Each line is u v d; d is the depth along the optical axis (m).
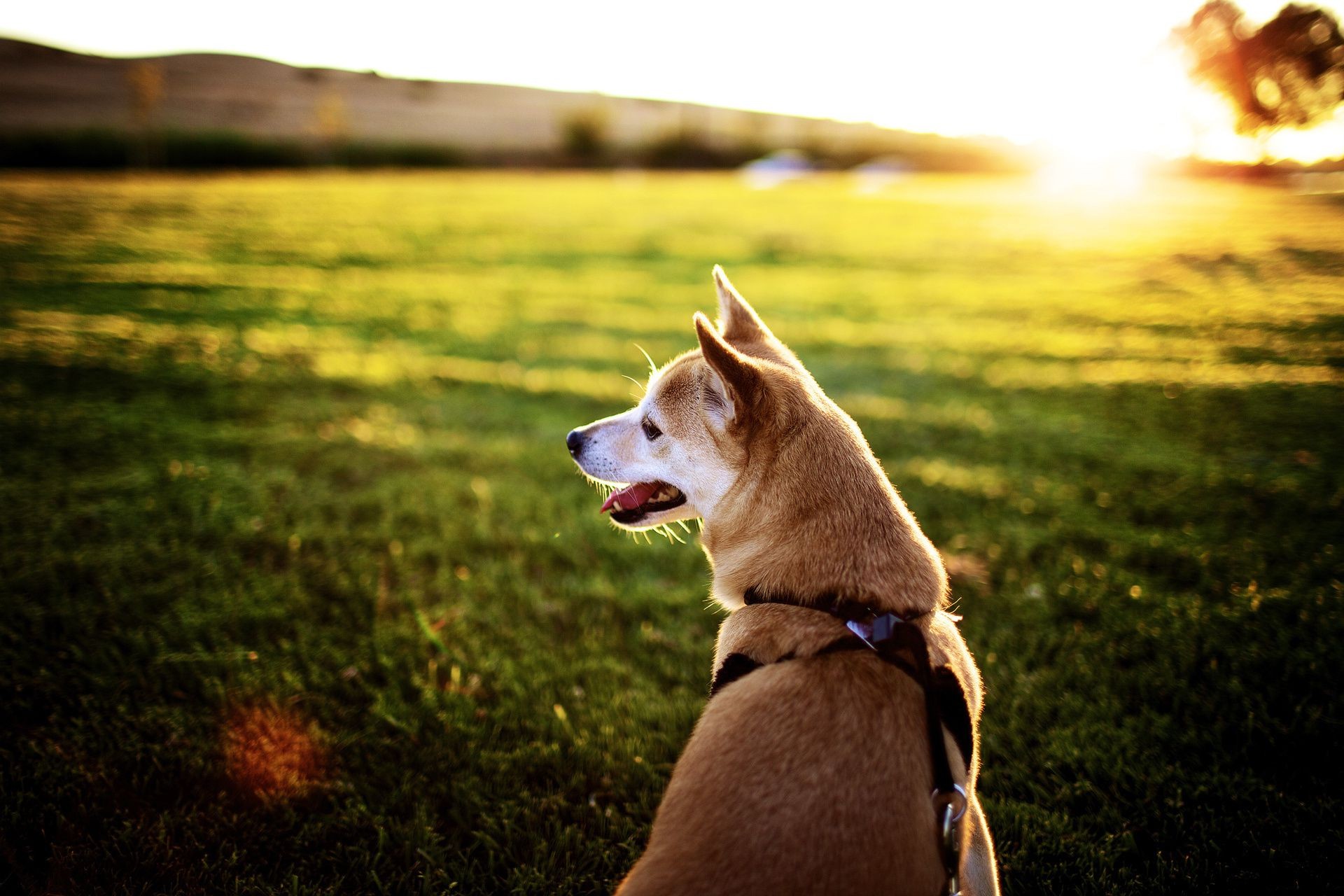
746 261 18.77
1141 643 3.89
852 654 1.99
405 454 6.49
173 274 14.77
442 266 17.25
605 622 4.21
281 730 3.29
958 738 1.89
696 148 65.31
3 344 8.77
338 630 4.00
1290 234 19.42
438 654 3.88
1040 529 5.19
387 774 3.09
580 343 10.71
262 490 5.59
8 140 41.53
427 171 54.16
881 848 1.61
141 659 3.71
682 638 4.04
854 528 2.22
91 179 38.19
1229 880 2.60
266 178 42.19
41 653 3.64
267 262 16.83
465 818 2.92
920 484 5.96
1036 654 3.85
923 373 9.20
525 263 17.98
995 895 2.11
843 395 8.34
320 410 7.48
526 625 4.15
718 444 2.62
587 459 2.93
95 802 2.87
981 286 15.45
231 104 75.38
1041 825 2.85
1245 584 4.38
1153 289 14.70
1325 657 3.65
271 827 2.84
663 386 2.90
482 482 6.01
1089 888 2.60
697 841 1.62
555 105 103.44
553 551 5.00
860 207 32.38
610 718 3.42
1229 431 6.98
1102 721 3.35
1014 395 8.34
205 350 9.22
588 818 2.92
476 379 8.73
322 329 11.03
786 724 1.80
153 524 5.02
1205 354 9.84
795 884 1.54
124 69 86.25
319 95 87.31
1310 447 6.58
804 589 2.18
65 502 5.27
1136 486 5.91
